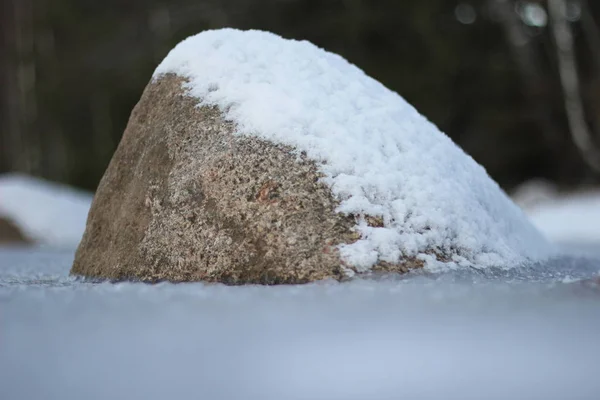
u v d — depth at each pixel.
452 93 26.58
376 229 4.49
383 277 4.28
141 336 2.29
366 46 26.36
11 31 36.66
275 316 2.69
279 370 1.82
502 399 1.59
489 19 26.88
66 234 16.36
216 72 5.34
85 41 32.03
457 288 3.73
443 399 1.59
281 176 4.69
